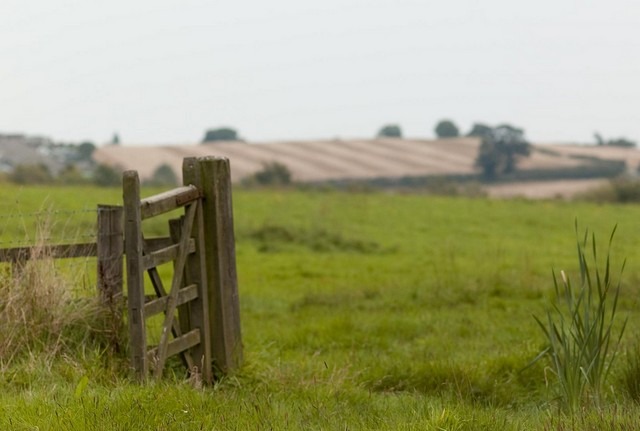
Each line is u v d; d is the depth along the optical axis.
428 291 53.88
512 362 27.80
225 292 25.58
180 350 23.95
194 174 25.19
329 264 76.81
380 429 18.14
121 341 23.66
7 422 17.25
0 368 22.23
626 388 22.83
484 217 123.44
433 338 37.91
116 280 24.11
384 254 86.88
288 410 20.00
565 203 149.12
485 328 40.41
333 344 36.66
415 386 25.77
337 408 20.91
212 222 25.28
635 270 66.75
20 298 23.67
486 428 17.78
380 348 36.25
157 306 22.78
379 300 51.69
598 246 93.62
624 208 143.38
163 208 23.08
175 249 23.84
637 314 40.16
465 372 25.81
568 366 20.33
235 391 22.78
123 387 20.05
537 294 52.44
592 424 17.14
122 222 24.14
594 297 47.19
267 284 63.94
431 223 115.94
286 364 27.58
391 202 140.88
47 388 20.45
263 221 104.44
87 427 16.83
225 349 25.44
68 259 26.12
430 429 17.31
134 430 17.03
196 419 18.05
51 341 23.33
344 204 133.88
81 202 105.38
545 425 17.52
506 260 80.94
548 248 92.50
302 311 48.16
